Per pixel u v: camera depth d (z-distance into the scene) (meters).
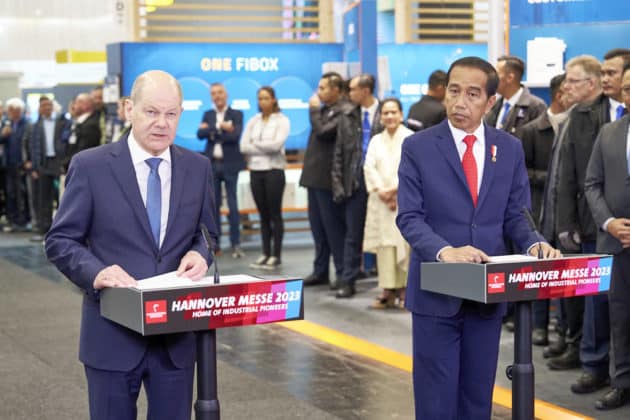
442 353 3.40
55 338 6.89
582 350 5.23
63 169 11.64
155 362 2.95
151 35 14.52
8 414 5.01
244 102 12.00
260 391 5.34
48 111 12.81
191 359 2.99
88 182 2.94
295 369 5.84
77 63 19.62
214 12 14.77
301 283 2.75
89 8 23.41
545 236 5.82
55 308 8.08
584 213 5.27
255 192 9.79
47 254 2.95
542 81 7.22
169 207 2.98
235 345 6.52
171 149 3.02
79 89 17.67
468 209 3.39
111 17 23.06
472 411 3.47
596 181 4.85
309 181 8.41
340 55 12.30
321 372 5.75
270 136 9.62
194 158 3.06
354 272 8.13
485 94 3.38
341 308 7.70
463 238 3.38
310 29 12.71
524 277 2.97
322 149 8.38
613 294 4.80
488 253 3.39
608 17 7.15
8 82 18.59
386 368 5.82
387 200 7.39
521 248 3.45
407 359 6.03
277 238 9.90
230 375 5.70
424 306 3.41
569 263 3.06
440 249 3.23
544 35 7.34
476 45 13.04
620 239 4.65
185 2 14.34
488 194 3.41
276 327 7.05
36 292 8.86
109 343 2.90
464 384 3.47
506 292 2.95
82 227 2.94
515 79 6.39
